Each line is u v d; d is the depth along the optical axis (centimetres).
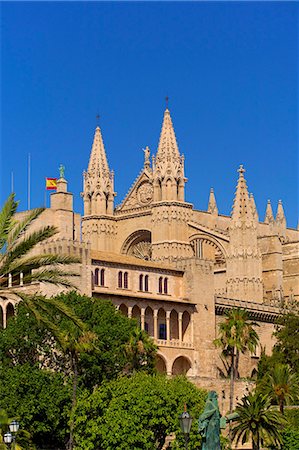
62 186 14700
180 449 9656
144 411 9638
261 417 10856
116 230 18450
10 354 11481
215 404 6669
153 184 17638
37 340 11269
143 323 14225
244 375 15438
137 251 18312
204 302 15012
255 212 17038
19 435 9194
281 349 14762
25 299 7038
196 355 14775
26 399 10531
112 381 10212
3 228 7069
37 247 13788
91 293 13575
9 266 7069
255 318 16062
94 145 18688
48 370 11300
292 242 18750
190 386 10125
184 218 17438
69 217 14688
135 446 9631
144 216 17950
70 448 9988
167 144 17612
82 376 11094
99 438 9762
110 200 18500
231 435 11325
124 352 11494
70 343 10519
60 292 12962
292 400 12400
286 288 18300
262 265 17650
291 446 11106
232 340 13700
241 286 16612
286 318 15050
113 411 9656
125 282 14200
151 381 9950
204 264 15112
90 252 14025
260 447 11575
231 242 16800
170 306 14638
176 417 9725
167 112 17788
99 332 11381
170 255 17188
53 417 10594
